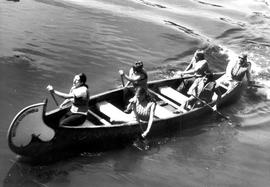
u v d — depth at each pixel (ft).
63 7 50.16
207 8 61.26
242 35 52.11
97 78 36.40
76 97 26.68
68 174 25.09
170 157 28.53
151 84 34.37
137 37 45.88
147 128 28.37
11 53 37.42
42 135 24.89
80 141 26.71
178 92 34.55
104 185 24.75
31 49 38.70
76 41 41.88
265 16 60.44
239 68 38.32
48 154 26.17
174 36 48.26
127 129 28.25
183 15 56.39
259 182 27.22
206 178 26.86
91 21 47.60
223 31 52.70
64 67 36.94
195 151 29.68
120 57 40.83
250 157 29.84
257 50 48.57
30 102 31.12
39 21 44.65
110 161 26.99
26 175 24.38
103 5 54.34
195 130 32.42
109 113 29.30
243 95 39.37
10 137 23.84
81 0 54.75
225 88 37.37
